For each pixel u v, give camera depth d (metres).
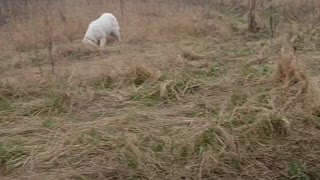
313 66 5.27
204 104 4.26
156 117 4.03
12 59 6.42
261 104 4.01
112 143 3.50
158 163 3.27
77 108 4.37
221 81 4.82
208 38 7.31
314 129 3.70
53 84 4.91
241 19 9.34
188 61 5.74
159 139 3.57
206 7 10.98
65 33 8.18
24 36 7.62
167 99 4.45
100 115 4.17
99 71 5.25
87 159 3.36
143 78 4.99
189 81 4.82
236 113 3.86
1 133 3.85
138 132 3.73
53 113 4.25
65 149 3.48
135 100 4.48
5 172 3.27
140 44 7.25
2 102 4.53
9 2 11.58
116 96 4.57
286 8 9.39
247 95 4.30
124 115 4.07
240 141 3.53
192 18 8.73
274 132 3.65
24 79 5.08
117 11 10.63
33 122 4.06
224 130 3.58
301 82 4.19
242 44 6.77
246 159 3.32
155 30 7.86
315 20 8.24
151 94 4.55
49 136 3.74
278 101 4.05
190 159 3.33
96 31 7.61
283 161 3.32
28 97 4.70
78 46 6.98
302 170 3.18
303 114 3.82
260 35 7.35
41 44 7.38
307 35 6.85
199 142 3.47
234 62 5.63
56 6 11.55
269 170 3.23
